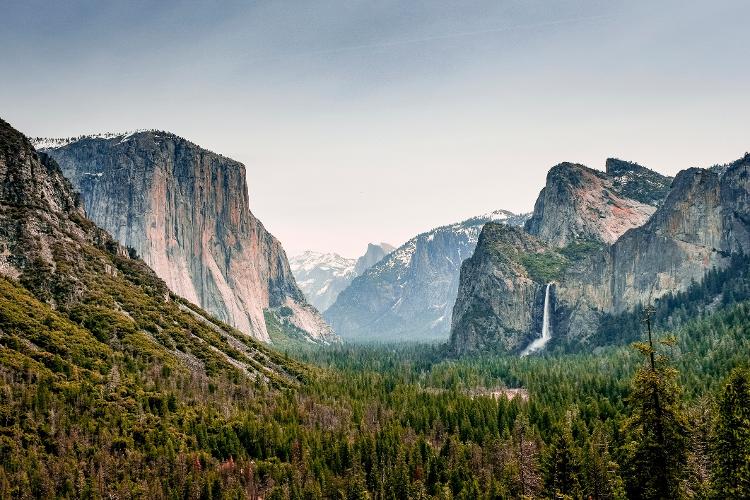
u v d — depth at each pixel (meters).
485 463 170.38
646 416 74.25
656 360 75.88
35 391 156.38
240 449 166.88
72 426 151.38
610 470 99.19
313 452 169.75
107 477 141.12
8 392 151.38
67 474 137.12
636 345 75.56
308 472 159.88
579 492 99.31
